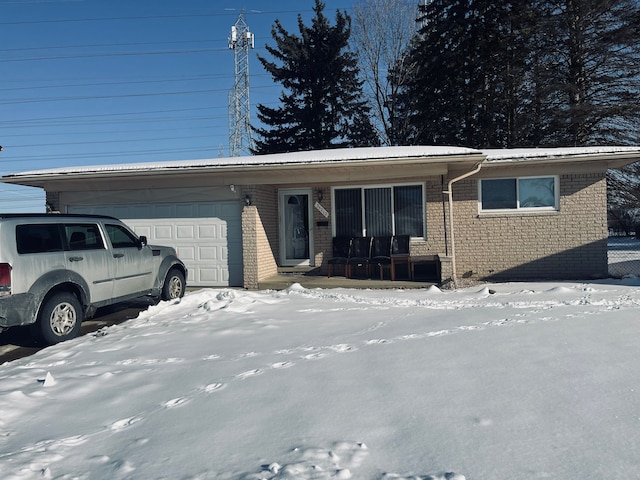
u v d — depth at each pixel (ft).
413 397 12.58
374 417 11.47
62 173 39.17
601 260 38.55
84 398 14.29
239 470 9.29
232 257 40.34
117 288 27.61
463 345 17.31
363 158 35.29
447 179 39.70
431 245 40.81
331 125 108.17
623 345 16.40
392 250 40.52
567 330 18.84
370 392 13.12
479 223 40.42
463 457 9.37
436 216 40.75
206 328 22.72
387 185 41.73
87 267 25.36
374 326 21.63
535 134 74.59
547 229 39.40
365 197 42.39
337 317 24.21
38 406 13.73
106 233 27.37
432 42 80.12
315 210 43.09
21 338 25.72
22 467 9.87
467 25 75.61
